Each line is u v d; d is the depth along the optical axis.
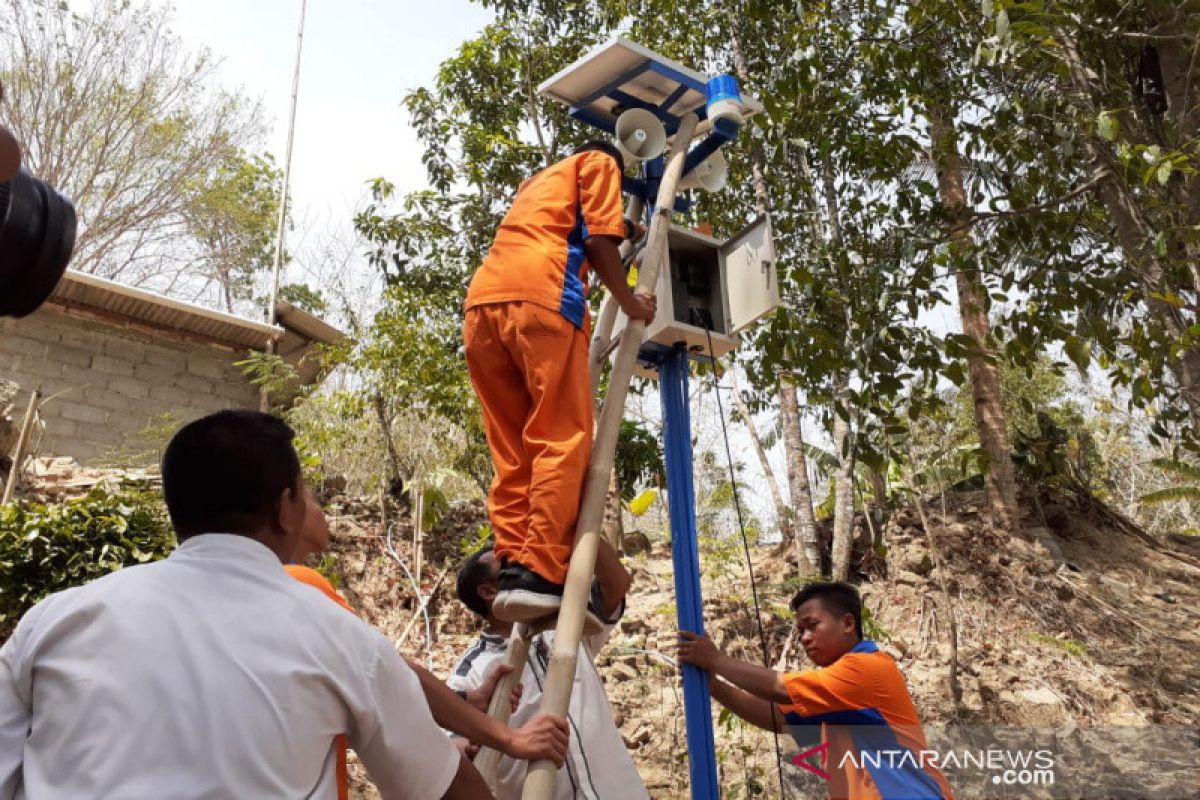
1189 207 6.50
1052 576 10.48
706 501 10.45
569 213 2.92
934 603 9.58
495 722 2.17
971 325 11.80
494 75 11.83
